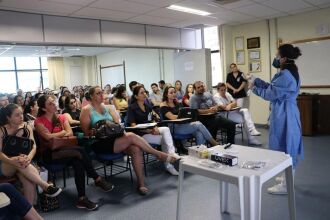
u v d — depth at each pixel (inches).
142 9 191.8
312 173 128.6
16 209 72.9
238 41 271.3
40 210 104.5
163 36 255.8
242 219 61.7
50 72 472.7
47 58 469.7
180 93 259.8
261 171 63.5
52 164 108.8
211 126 174.1
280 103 102.6
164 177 134.6
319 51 223.9
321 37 221.5
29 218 74.1
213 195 110.9
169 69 334.0
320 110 219.5
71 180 137.2
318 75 226.4
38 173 98.8
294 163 104.0
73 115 169.3
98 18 209.5
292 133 101.5
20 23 177.2
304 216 90.4
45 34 187.5
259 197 61.3
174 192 115.9
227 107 181.6
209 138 154.5
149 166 153.0
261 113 261.3
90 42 208.5
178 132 153.7
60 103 179.9
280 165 68.4
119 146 116.3
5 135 94.9
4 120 96.3
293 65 102.8
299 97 210.5
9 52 374.3
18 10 174.4
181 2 181.5
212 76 283.9
